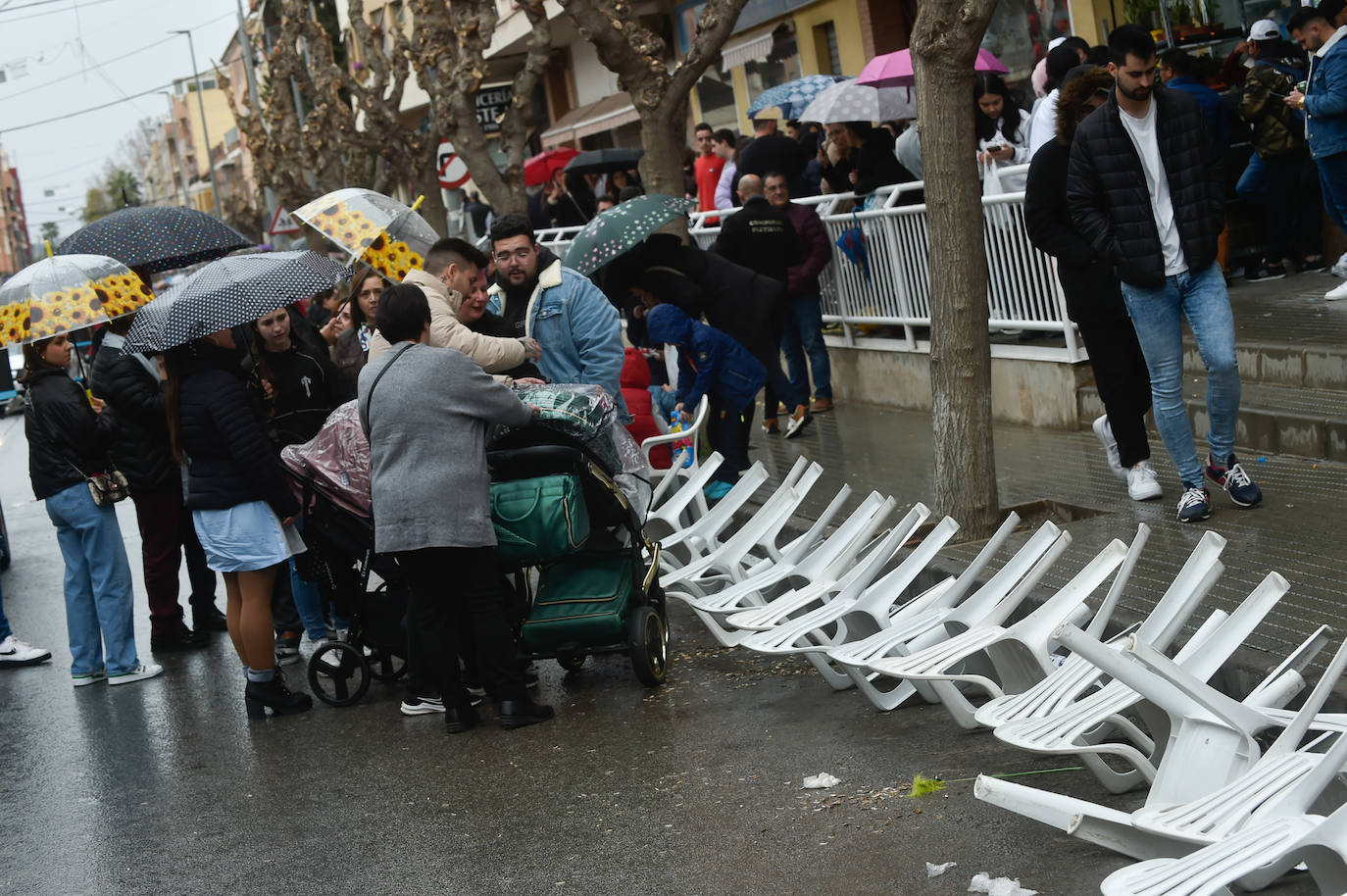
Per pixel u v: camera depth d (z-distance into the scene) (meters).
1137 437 7.70
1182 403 7.09
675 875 4.62
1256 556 6.33
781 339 12.74
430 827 5.41
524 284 7.91
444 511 6.17
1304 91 10.30
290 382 8.06
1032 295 10.36
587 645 6.70
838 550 6.75
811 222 12.39
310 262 7.84
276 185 31.81
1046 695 4.75
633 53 13.23
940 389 7.79
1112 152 6.98
